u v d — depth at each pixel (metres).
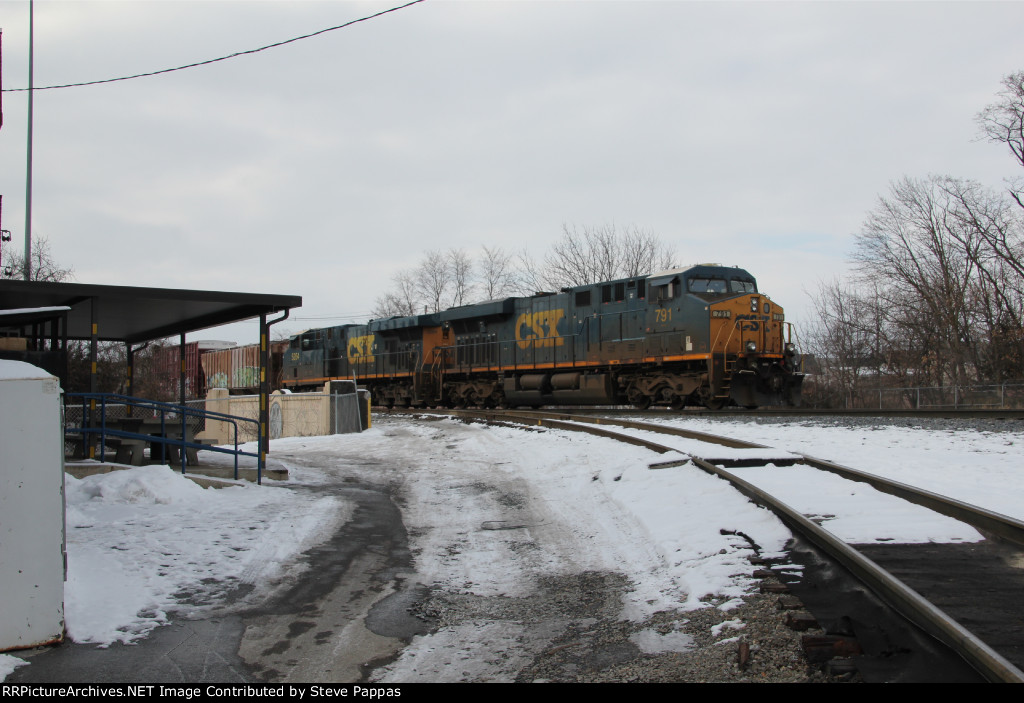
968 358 36.53
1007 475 10.41
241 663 5.18
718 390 20.67
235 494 10.42
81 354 28.98
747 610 5.40
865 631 4.73
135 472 10.05
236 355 41.09
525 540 8.52
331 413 23.69
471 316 29.50
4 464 5.31
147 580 6.66
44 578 5.38
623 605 6.18
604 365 24.20
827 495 8.74
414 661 5.23
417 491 11.87
